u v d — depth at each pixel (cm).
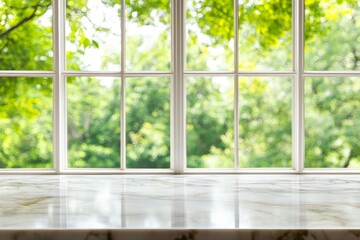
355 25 922
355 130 939
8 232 123
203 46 868
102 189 204
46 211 149
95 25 823
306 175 262
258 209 152
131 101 977
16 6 791
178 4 262
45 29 844
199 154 966
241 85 955
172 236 123
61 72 269
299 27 265
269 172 266
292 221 133
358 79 941
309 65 934
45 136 910
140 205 160
